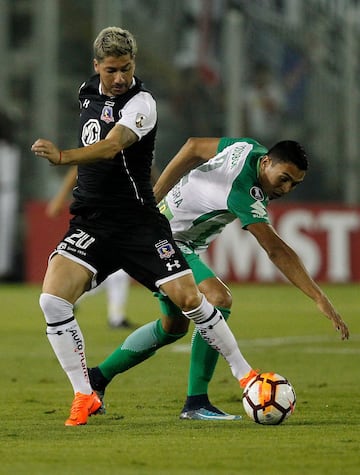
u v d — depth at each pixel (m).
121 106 20.83
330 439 19.34
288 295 72.81
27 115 83.25
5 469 16.27
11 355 38.00
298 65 93.00
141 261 21.42
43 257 79.31
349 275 82.62
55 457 17.34
